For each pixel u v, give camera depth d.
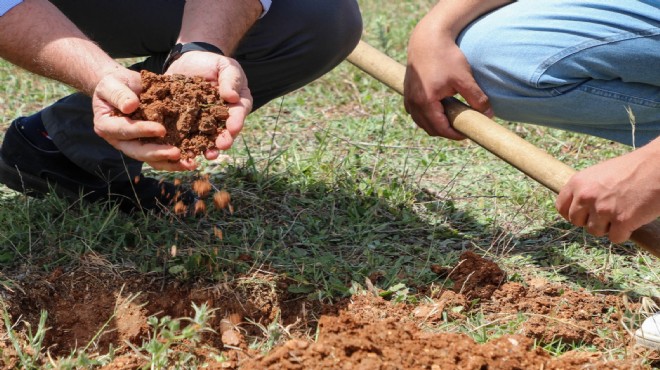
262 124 2.59
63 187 2.09
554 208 2.21
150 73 1.79
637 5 1.90
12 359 1.76
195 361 1.81
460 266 1.97
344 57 2.16
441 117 2.03
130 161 2.06
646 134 2.01
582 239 2.11
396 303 1.90
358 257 2.03
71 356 1.77
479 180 2.34
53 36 1.77
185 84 1.79
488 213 2.21
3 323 1.83
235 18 1.90
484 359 1.70
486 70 2.01
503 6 2.07
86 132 2.03
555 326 1.86
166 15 2.01
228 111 1.79
